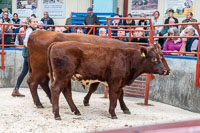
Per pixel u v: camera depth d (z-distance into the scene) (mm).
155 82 7836
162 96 7586
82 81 5410
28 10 13891
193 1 10766
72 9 13227
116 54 5305
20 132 4309
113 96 5375
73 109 5605
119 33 8820
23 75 7398
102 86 8672
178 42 7836
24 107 6152
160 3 11516
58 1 13375
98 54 5215
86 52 5168
